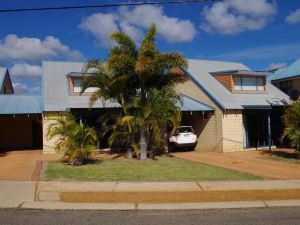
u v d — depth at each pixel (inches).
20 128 1061.8
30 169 612.4
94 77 705.6
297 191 443.8
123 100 713.6
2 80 1141.1
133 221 315.6
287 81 1095.6
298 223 307.0
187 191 440.5
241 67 1179.9
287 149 923.4
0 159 766.5
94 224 305.9
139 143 733.9
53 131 656.4
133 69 685.9
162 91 725.9
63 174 553.0
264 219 321.4
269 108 896.9
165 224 305.3
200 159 751.1
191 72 1016.2
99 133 913.5
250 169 614.2
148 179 515.8
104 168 617.0
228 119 882.8
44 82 985.5
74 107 822.5
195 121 967.0
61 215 336.5
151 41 683.4
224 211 353.4
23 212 346.9
